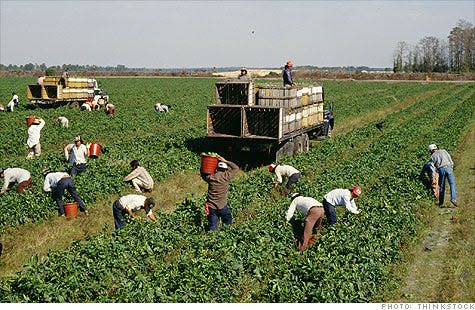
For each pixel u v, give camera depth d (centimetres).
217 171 1338
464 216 1584
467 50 16550
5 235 1402
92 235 1375
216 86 2280
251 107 2205
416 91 7456
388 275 1143
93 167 1983
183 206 1464
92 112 4147
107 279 1059
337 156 2445
